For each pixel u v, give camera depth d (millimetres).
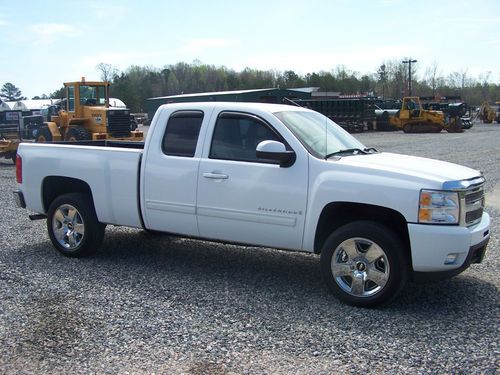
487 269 6418
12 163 20453
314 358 4082
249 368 3924
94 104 22953
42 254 7105
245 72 110875
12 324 4746
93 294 5531
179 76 109250
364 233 5070
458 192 4898
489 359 4059
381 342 4359
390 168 5137
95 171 6609
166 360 4051
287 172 5465
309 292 5613
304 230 5418
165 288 5723
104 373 3855
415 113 42375
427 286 5812
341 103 43562
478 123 61625
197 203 5953
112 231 8469
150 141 6305
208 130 5992
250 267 6547
